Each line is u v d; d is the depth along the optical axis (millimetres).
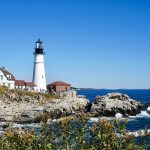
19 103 86688
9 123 14875
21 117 72875
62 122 12594
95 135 11984
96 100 89188
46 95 98312
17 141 11914
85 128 12570
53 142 12227
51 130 12523
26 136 11820
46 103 89125
